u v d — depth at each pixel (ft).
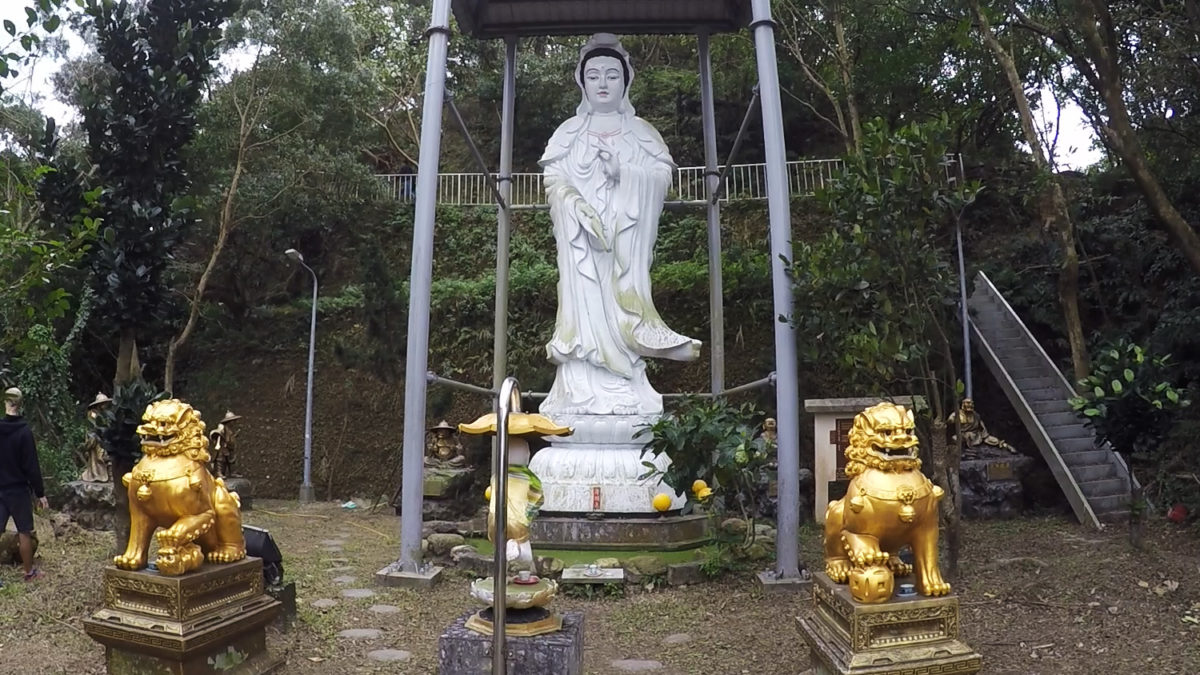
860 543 15.46
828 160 62.34
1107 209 51.85
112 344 59.41
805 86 63.26
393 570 26.27
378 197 68.33
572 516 28.58
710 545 28.40
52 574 25.30
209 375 61.98
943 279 25.16
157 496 16.33
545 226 67.26
